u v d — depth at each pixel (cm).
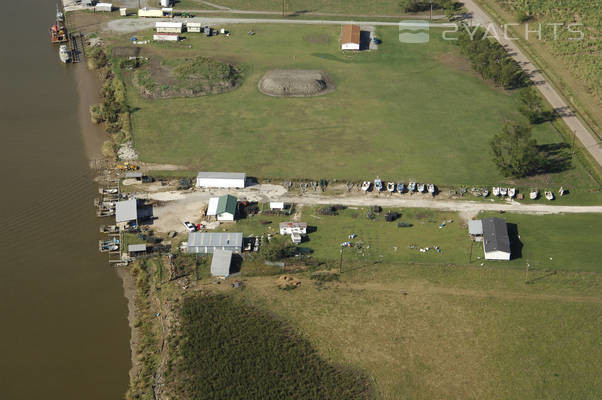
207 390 9612
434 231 13188
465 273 12056
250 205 13888
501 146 15325
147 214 13600
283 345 10438
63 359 10369
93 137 16588
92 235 13112
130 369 10206
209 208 13550
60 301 11506
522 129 14812
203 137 16425
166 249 12600
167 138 16362
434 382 9869
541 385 9819
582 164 15325
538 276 11969
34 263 12325
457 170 15188
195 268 12156
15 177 14788
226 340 10519
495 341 10581
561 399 9594
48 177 14850
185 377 9881
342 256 12431
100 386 9925
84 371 10162
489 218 13125
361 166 15300
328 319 10981
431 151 15950
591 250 12606
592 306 11275
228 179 14388
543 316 11069
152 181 14712
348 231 13138
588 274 12000
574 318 11025
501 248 12269
